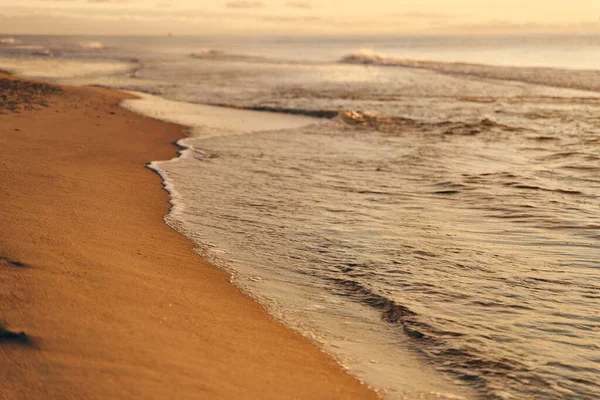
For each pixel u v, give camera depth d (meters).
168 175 9.73
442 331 4.56
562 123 15.71
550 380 3.90
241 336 4.31
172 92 25.03
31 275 4.60
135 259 5.60
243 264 5.94
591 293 5.23
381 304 5.06
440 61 44.00
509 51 65.31
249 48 90.00
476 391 3.79
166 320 4.31
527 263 5.95
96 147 11.50
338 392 3.70
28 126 13.24
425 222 7.32
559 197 8.37
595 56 48.78
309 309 4.98
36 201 7.01
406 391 3.78
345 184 9.30
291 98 22.69
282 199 8.40
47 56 57.81
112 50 77.19
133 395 3.28
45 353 3.55
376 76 32.59
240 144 13.05
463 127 15.32
